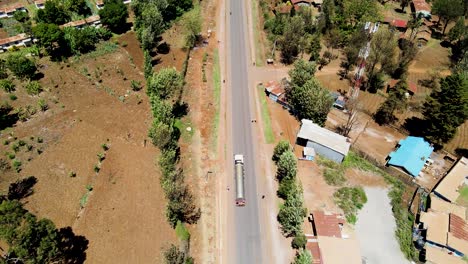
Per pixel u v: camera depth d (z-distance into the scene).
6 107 103.56
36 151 91.31
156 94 103.19
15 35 135.62
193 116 108.88
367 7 158.75
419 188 94.75
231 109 113.25
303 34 143.62
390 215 88.06
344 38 149.62
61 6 142.88
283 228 81.62
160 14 136.25
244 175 92.94
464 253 78.06
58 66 122.25
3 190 80.94
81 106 107.00
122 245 73.44
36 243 58.25
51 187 82.88
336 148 97.62
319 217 81.69
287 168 88.19
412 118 118.06
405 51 139.62
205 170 93.25
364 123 115.25
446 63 145.88
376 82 125.56
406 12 178.38
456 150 108.56
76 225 75.81
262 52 140.88
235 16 161.12
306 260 69.69
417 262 79.56
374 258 79.31
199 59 133.62
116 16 139.50
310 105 104.00
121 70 123.50
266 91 120.94
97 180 85.69
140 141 97.62
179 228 77.56
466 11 170.12
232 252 76.88
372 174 97.62
